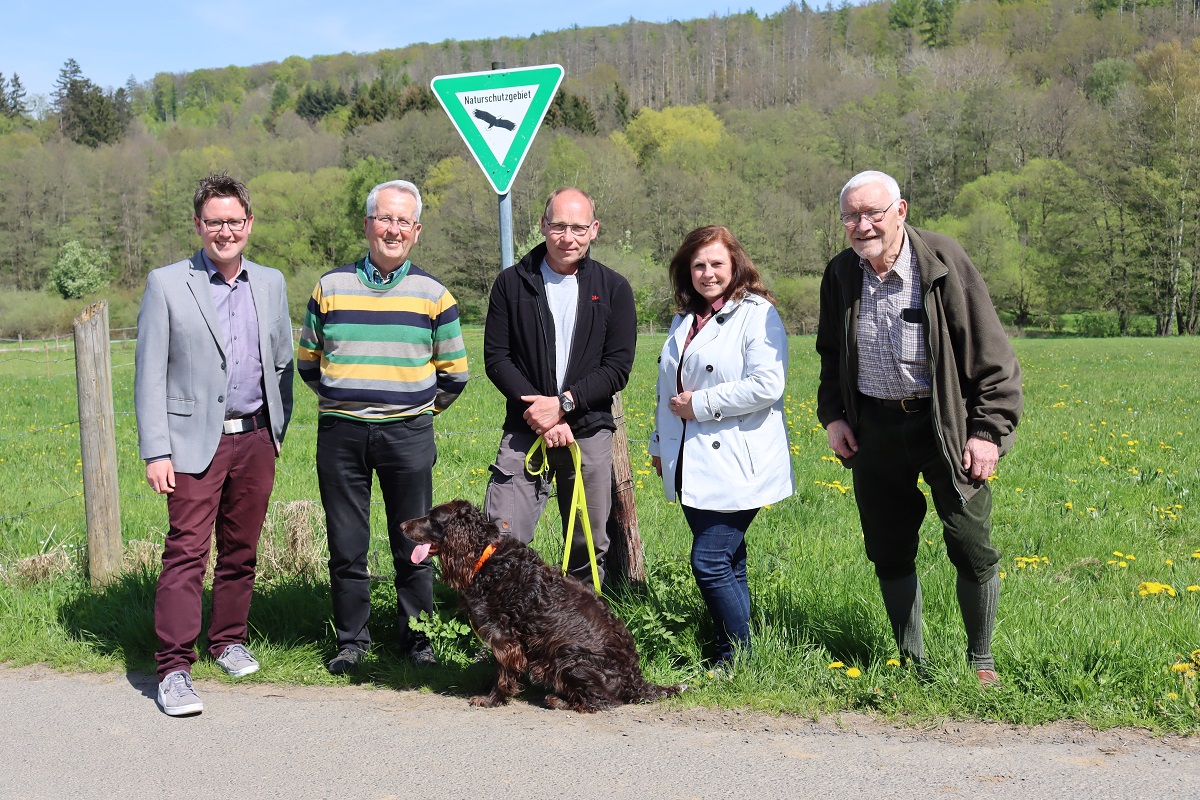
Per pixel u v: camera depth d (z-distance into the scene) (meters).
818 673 4.13
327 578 5.74
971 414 3.86
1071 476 8.70
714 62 138.00
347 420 4.41
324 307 4.44
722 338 4.25
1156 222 52.34
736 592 4.26
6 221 72.88
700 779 3.26
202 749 3.57
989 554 3.94
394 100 98.25
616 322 4.53
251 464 4.41
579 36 153.50
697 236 4.27
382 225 4.31
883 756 3.44
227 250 4.27
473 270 59.41
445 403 4.77
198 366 4.23
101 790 3.23
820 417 4.30
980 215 60.88
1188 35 102.69
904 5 141.50
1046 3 131.88
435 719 3.87
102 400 5.57
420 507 4.56
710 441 4.20
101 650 4.75
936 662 4.18
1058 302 56.50
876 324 3.92
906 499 4.12
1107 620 4.57
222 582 4.53
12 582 5.61
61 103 123.38
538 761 3.42
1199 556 6.01
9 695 4.19
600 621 4.02
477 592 4.02
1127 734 3.57
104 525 5.61
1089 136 58.44
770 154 74.88
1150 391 17.06
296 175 78.50
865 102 84.00
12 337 59.22
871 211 3.73
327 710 3.99
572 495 4.65
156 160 83.25
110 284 74.31
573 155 63.06
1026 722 3.69
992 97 78.75
